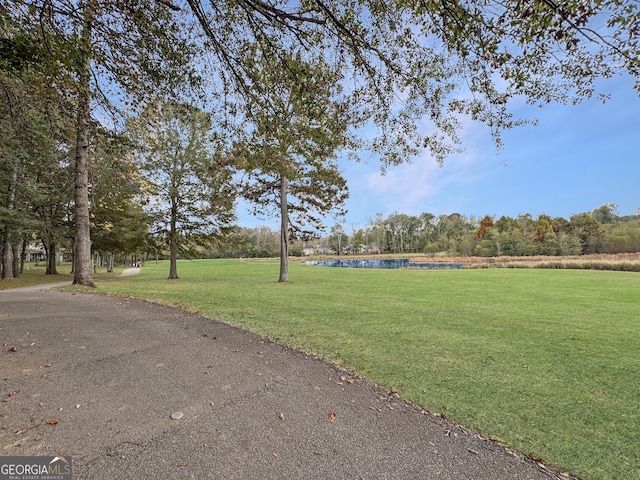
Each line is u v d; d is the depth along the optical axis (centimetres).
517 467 224
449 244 6512
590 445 253
